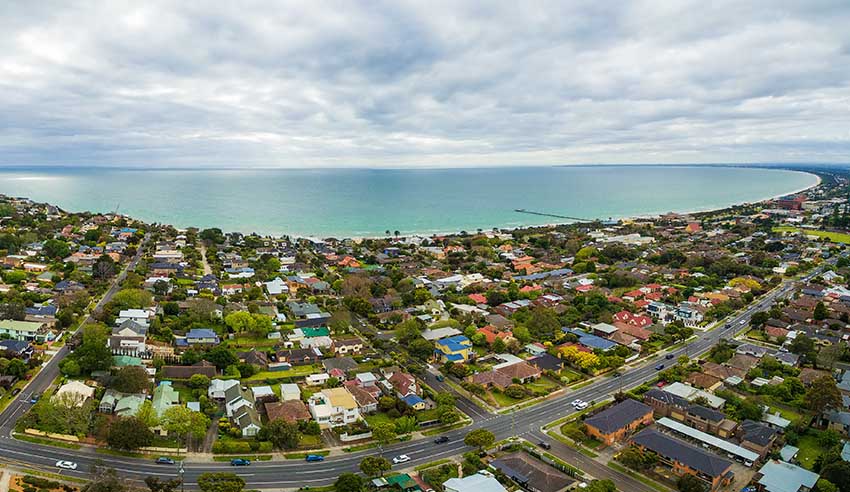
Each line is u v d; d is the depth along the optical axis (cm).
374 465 11038
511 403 15188
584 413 14562
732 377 16662
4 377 14200
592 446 12988
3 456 11088
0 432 11988
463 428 13700
